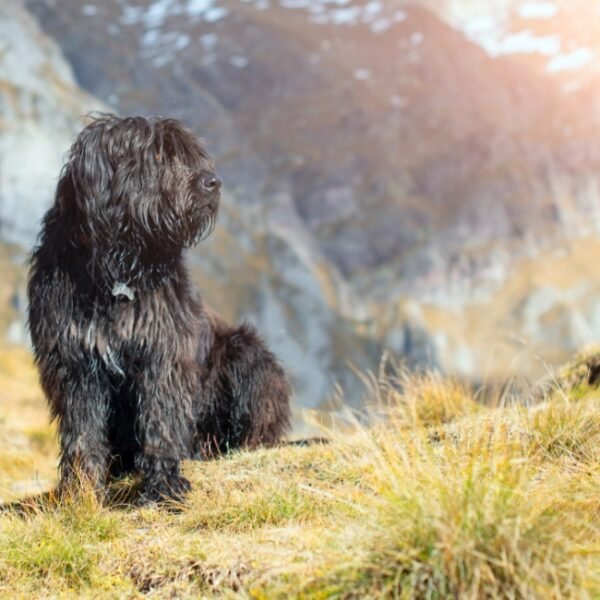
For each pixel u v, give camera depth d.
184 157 7.57
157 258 7.51
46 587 5.77
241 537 6.02
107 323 7.50
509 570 4.70
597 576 4.74
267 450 8.43
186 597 5.28
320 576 4.96
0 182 115.69
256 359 9.33
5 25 138.75
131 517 7.02
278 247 164.25
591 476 6.21
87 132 7.45
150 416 7.57
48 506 7.20
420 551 4.88
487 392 9.33
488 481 5.20
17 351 92.75
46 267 7.56
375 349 148.50
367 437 7.00
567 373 9.22
